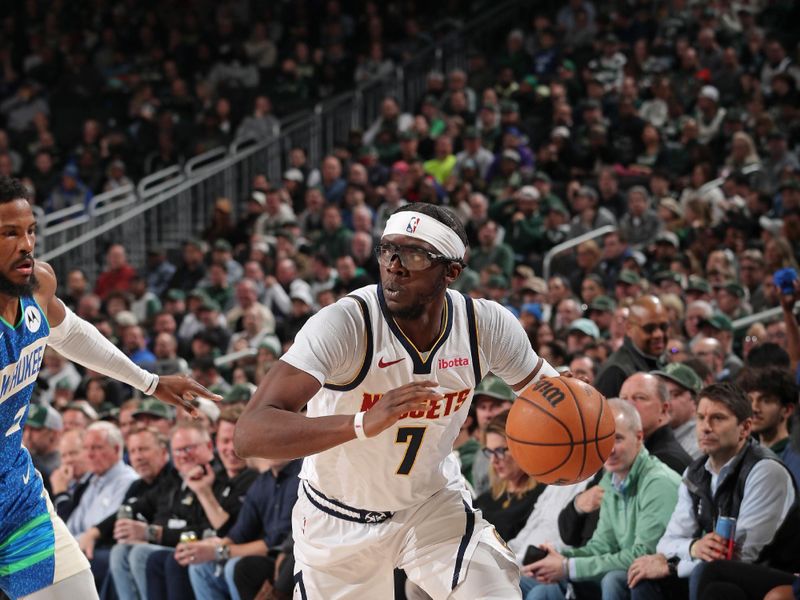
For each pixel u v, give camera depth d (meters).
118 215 29.69
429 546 7.41
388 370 7.00
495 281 21.14
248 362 20.58
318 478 7.47
